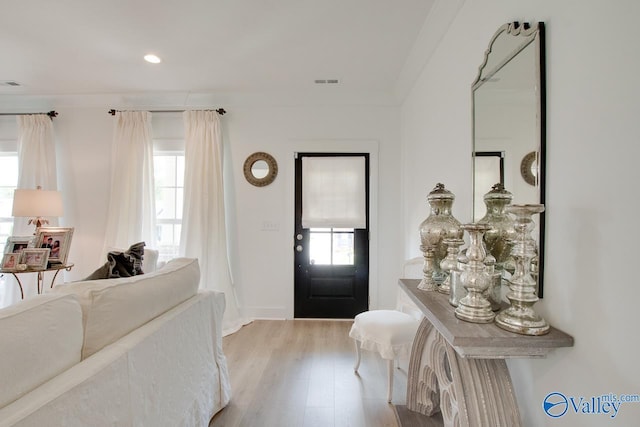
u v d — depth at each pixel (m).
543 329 0.96
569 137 0.95
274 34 2.35
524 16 1.19
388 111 3.55
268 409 1.91
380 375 2.31
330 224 3.54
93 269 3.59
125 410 1.08
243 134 3.59
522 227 1.00
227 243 3.58
